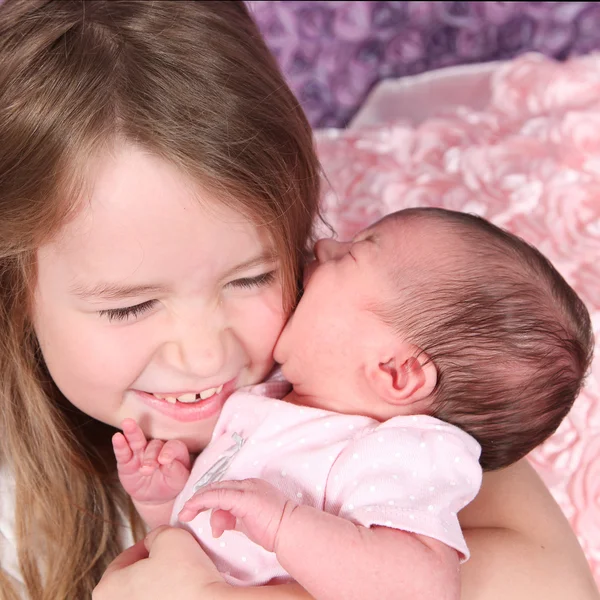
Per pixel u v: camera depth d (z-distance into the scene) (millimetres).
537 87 1669
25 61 928
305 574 820
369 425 975
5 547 1110
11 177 907
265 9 1863
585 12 1922
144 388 992
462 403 983
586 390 1212
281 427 983
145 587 884
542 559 948
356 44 1966
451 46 1988
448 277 999
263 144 944
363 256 1028
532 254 1051
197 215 876
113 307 908
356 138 1706
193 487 985
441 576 821
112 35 944
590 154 1481
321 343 1012
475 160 1510
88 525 1124
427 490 884
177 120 887
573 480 1176
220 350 953
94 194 863
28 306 1001
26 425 1127
